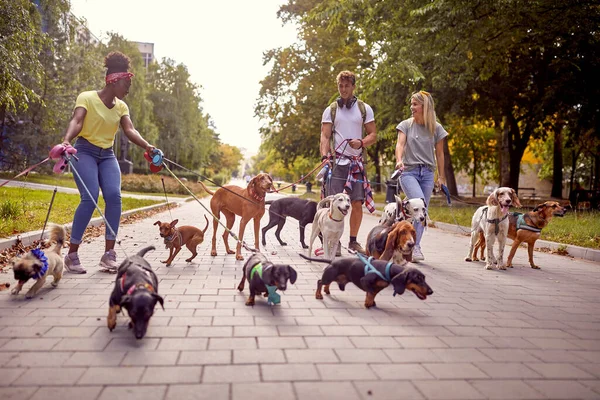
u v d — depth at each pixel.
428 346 3.59
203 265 6.76
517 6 14.95
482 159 45.12
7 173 28.20
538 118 22.31
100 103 6.13
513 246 7.58
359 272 4.69
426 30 15.73
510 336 3.93
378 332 3.89
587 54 19.72
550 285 6.19
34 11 19.39
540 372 3.16
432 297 5.26
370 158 41.50
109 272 5.94
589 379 3.07
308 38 30.02
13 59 15.18
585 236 10.34
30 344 3.38
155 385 2.75
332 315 4.36
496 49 17.89
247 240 10.18
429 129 7.71
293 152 37.00
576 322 4.44
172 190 35.09
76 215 5.94
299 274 6.35
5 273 5.74
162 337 3.59
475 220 7.96
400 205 7.12
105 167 6.25
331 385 2.82
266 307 4.57
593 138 26.25
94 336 3.57
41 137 29.81
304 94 30.97
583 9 16.95
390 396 2.70
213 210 7.67
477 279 6.46
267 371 2.99
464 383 2.93
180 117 57.41
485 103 23.97
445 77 17.89
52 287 5.11
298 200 9.20
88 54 31.73
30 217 10.28
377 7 17.88
